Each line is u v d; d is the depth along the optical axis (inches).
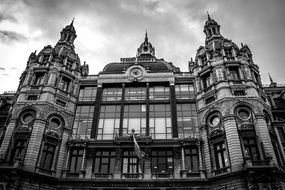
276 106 1742.1
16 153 1393.9
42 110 1514.5
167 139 1492.4
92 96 1754.4
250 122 1400.1
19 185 1253.7
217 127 1451.8
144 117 1627.7
